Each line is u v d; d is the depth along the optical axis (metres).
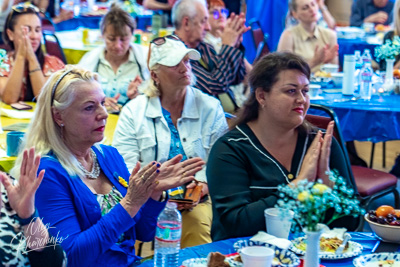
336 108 5.14
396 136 5.04
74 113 2.79
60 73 2.84
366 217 2.85
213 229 3.09
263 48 6.69
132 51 5.67
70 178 2.77
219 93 5.06
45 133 2.82
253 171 3.10
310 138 3.18
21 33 5.39
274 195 2.99
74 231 2.70
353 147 5.89
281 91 3.04
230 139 3.15
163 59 3.92
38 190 2.67
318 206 2.22
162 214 2.57
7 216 2.36
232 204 3.00
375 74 6.32
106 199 2.91
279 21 8.30
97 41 7.75
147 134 3.94
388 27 8.95
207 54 5.12
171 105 4.04
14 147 3.74
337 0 10.27
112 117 4.95
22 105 5.14
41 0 8.37
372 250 2.69
